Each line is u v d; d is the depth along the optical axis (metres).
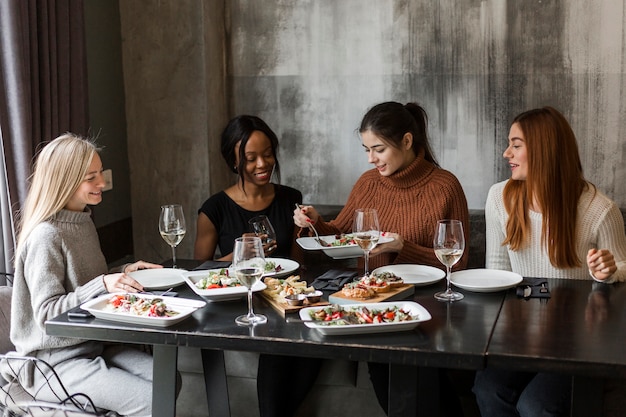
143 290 2.47
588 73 4.07
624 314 2.17
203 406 2.94
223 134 3.22
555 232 2.59
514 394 2.45
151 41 4.30
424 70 4.29
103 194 4.19
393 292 2.35
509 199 2.73
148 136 4.39
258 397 2.72
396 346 1.95
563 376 2.29
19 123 3.15
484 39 4.18
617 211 2.62
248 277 2.10
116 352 2.64
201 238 3.27
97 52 4.11
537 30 4.10
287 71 4.49
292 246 3.29
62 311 2.46
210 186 4.38
